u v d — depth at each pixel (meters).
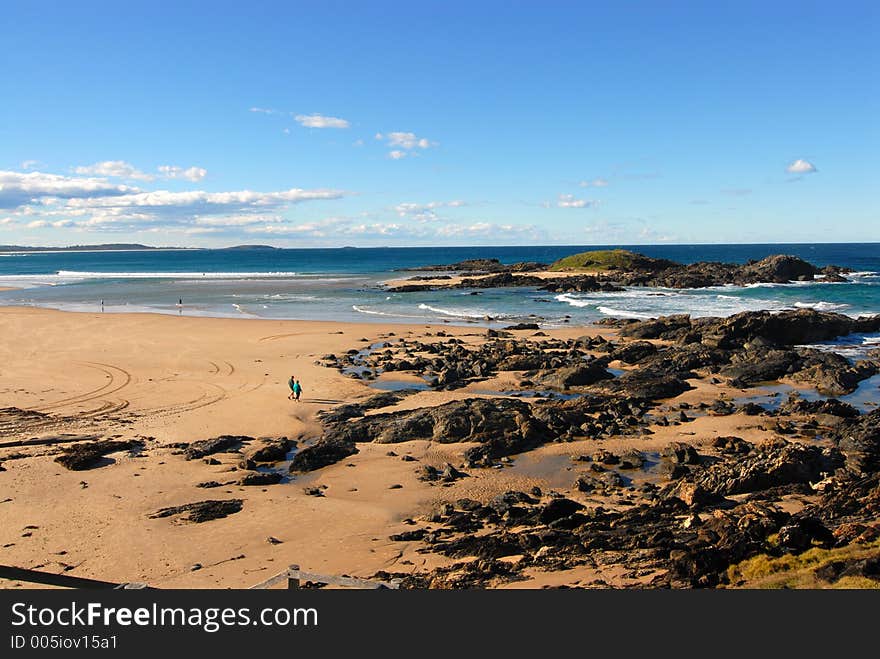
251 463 26.16
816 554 13.97
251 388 38.31
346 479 25.08
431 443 28.98
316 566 17.48
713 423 31.53
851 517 17.73
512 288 101.94
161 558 18.17
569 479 25.05
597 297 86.81
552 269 130.12
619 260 125.69
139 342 53.16
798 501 21.30
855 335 54.56
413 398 36.53
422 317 70.38
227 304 83.19
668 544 17.05
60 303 84.69
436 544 18.95
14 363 44.94
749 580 13.46
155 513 21.61
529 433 28.94
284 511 21.84
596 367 40.78
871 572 12.35
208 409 34.00
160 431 30.52
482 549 17.98
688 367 43.47
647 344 47.53
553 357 45.62
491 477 25.28
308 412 33.66
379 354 48.47
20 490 23.44
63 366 44.00
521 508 21.53
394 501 22.88
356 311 75.75
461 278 123.44
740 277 103.38
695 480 23.33
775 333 50.59
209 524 20.73
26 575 14.50
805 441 28.78
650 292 91.75
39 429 30.45
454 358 46.09
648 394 37.00
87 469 25.67
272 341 54.06
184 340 54.19
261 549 18.81
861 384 39.16
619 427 30.89
